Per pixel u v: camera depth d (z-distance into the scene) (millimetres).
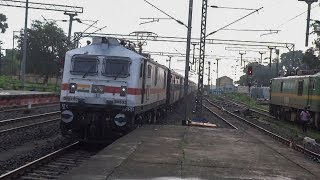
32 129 21078
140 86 17594
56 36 87125
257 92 92938
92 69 17062
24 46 46844
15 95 34875
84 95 16906
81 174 9609
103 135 17078
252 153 14273
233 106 60812
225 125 29453
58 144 16906
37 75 97750
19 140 17625
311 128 34094
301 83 34781
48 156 13625
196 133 19422
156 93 23172
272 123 36500
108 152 12695
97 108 16859
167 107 33312
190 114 38750
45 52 86812
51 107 37906
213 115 39219
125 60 17062
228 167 11320
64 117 16938
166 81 28641
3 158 13898
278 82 42281
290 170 11500
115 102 16797
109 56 17125
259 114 46844
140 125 20359
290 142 20312
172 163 11438
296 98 35906
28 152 15023
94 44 17578
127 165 10828
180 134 18484
